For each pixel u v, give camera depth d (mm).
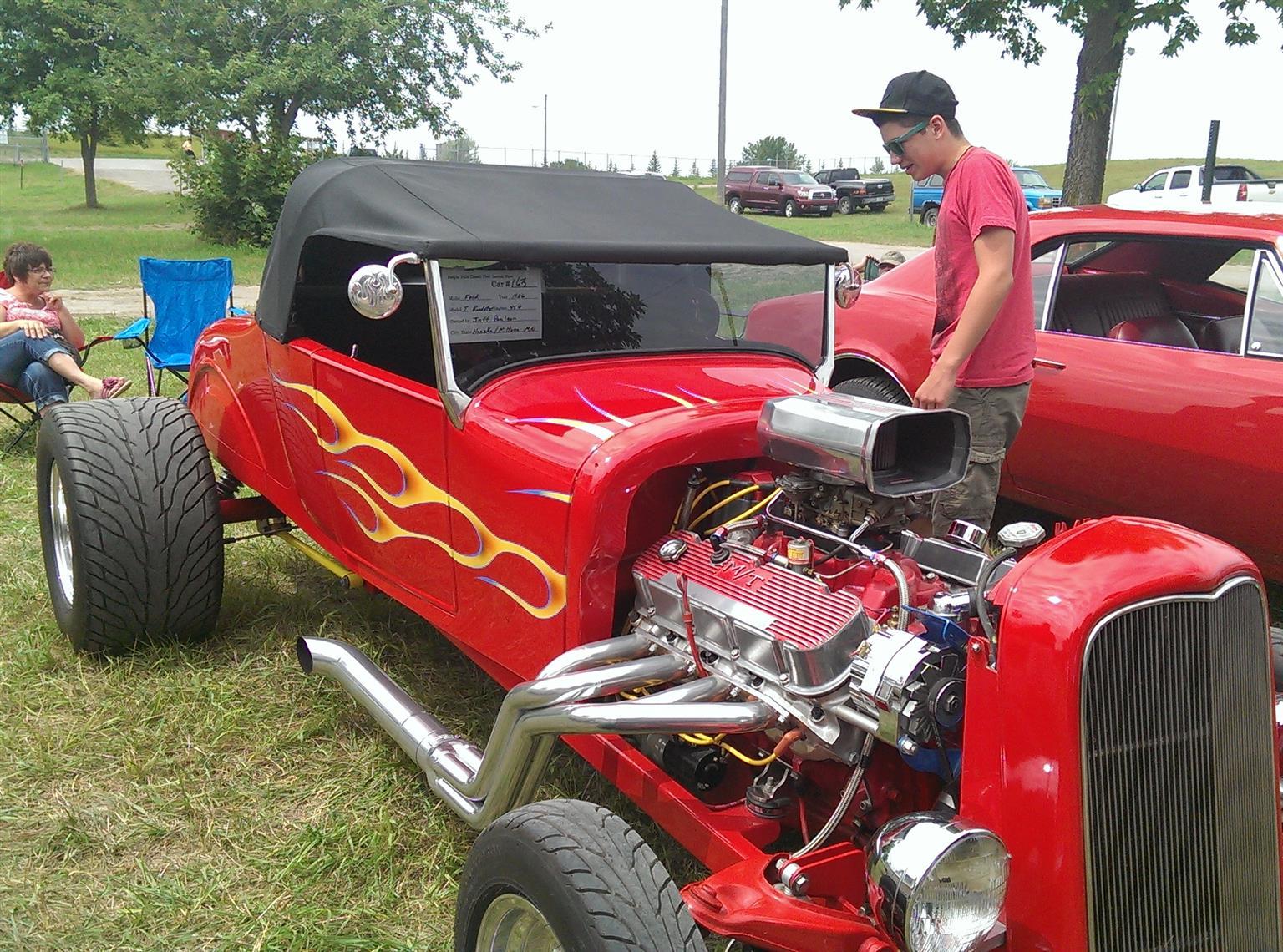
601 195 3369
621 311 3025
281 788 3102
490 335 2812
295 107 23750
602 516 2430
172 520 3588
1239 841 2053
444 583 2957
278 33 23484
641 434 2496
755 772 2510
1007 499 5238
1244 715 2041
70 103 25812
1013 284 3477
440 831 2924
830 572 2369
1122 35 9305
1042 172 50938
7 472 5770
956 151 3482
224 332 4148
